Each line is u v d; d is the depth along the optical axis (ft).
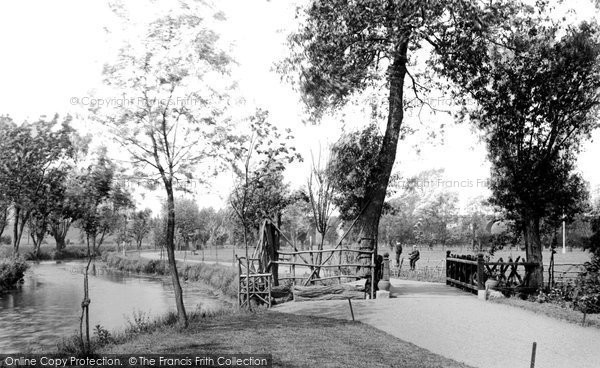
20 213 147.74
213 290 91.50
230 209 86.53
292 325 41.22
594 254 63.98
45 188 111.55
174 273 41.75
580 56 64.95
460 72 72.59
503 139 69.77
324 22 70.23
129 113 38.01
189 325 41.78
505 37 71.87
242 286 55.57
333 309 49.98
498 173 72.90
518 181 68.33
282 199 80.33
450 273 75.97
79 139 39.45
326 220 78.64
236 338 35.70
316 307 51.57
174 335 37.73
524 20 71.41
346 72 72.43
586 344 35.55
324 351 31.81
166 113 38.96
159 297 85.15
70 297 86.69
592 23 67.10
